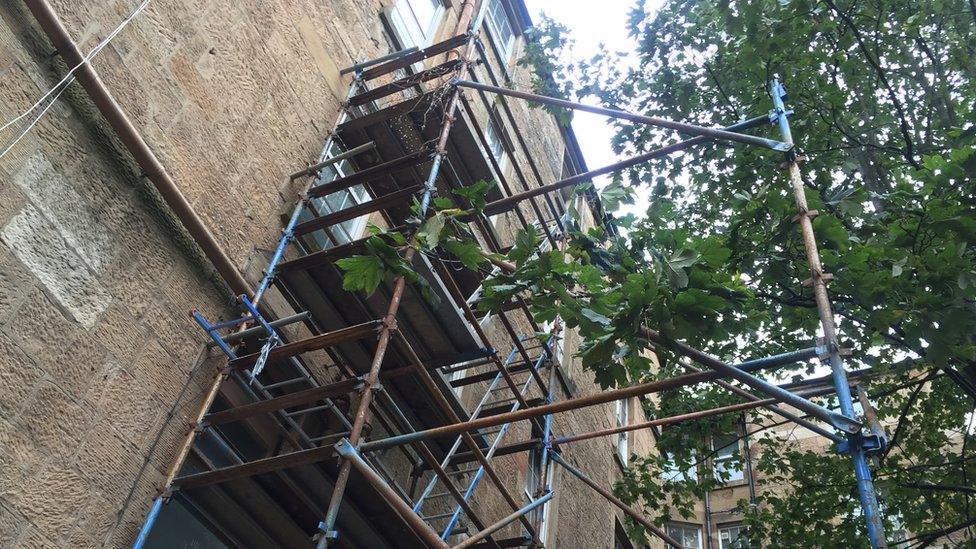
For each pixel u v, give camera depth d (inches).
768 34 333.7
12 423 163.9
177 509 206.1
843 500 398.0
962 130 273.9
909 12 360.5
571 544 498.9
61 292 182.9
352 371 272.8
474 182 339.9
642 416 775.7
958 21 353.4
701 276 180.5
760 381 165.5
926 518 390.9
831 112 357.7
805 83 369.7
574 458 549.6
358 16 362.9
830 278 174.2
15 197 177.3
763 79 360.5
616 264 206.5
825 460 420.2
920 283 235.9
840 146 353.7
